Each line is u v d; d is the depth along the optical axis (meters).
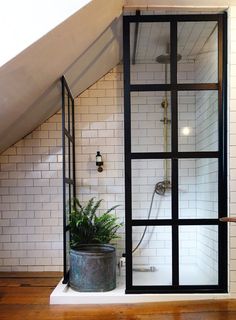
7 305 2.98
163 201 3.92
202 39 3.51
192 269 3.77
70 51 2.88
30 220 4.07
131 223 3.19
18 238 4.06
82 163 4.11
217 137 3.26
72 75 3.46
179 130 3.83
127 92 3.21
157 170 3.95
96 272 3.12
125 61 3.20
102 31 3.04
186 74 3.76
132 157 3.22
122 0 2.87
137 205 3.92
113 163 4.11
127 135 3.21
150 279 3.43
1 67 2.23
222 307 2.92
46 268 4.05
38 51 2.41
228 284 3.12
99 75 4.00
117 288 3.24
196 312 2.82
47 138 4.11
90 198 4.09
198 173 3.86
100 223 3.60
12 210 4.07
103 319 2.68
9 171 4.08
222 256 3.15
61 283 3.35
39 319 2.68
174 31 3.17
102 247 3.46
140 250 3.93
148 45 3.54
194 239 3.86
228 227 3.12
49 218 4.07
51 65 2.81
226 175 3.16
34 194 4.07
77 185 4.10
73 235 3.56
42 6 2.28
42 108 3.59
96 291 3.12
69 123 3.71
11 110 2.98
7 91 2.57
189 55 3.75
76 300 3.05
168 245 3.93
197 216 3.86
